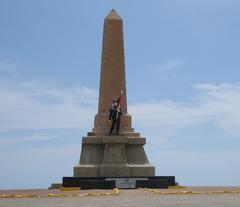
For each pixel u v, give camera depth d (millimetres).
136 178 50469
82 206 28375
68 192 44094
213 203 29984
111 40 55906
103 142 53844
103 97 55562
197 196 37438
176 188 50031
